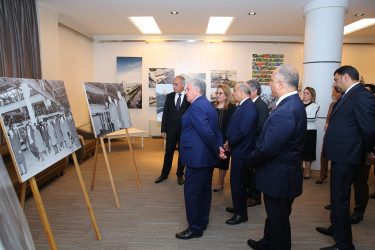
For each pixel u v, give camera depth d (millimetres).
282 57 7348
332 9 4258
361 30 6402
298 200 3223
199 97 2176
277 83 1655
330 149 2025
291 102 1587
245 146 2369
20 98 1657
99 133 2895
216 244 2229
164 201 3143
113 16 5422
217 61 7414
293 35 7160
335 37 4297
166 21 5789
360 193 2598
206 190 2367
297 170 1665
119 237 2334
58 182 3783
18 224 1084
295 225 2584
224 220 2658
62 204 3033
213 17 5691
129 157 5355
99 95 3086
